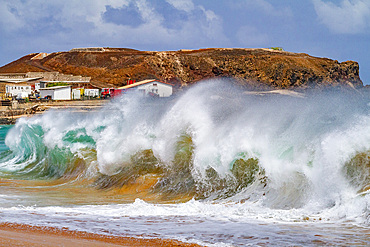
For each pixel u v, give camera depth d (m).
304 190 28.98
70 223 24.52
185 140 39.44
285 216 25.50
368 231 21.84
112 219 25.72
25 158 57.81
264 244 20.22
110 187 40.50
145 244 20.30
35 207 30.48
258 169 32.97
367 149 28.69
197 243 20.41
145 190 37.81
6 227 23.30
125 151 43.09
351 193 26.33
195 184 35.94
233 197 32.09
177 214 26.94
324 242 20.38
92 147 49.38
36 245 19.56
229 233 22.11
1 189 40.25
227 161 34.97
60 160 50.44
